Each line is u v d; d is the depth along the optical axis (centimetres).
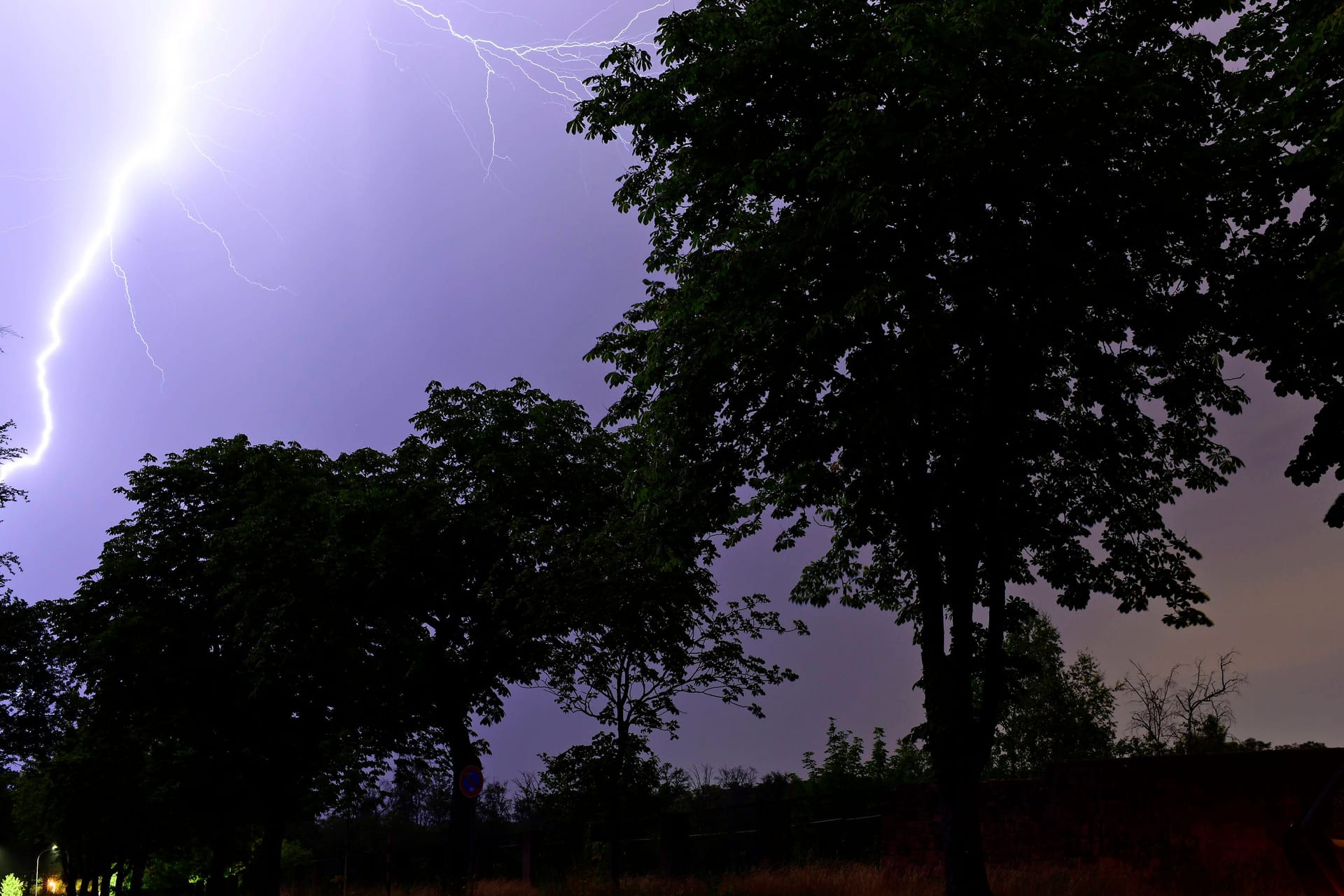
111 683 3138
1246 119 1557
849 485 1605
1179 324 1455
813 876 1880
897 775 2831
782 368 1419
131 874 5531
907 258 1348
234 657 3178
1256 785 1391
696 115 1473
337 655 2705
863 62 1374
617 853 2008
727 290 1424
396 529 2584
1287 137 1511
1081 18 1404
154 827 4025
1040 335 1344
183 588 3250
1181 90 1330
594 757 1981
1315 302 1445
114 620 3073
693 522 1572
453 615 2742
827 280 1368
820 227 1319
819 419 1477
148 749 3534
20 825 5147
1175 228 1399
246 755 3284
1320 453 1614
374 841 5628
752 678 1994
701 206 1550
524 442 2692
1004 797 1744
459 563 2647
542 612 2102
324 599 2680
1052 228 1341
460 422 2731
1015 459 1559
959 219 1344
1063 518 1788
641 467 1703
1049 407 1551
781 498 1784
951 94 1248
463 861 2552
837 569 1941
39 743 3219
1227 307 1542
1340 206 1480
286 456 3331
